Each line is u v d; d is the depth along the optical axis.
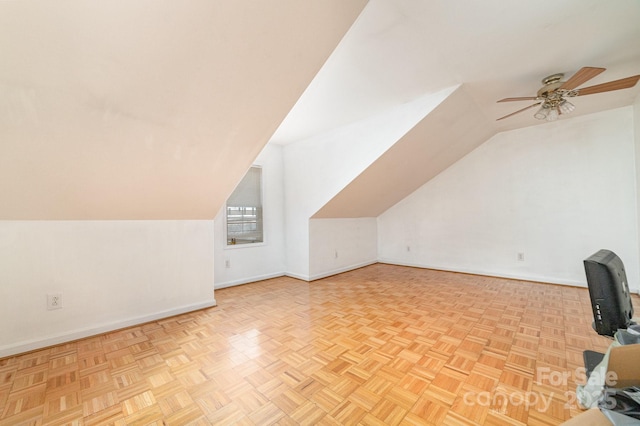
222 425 1.29
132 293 2.52
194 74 1.55
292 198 4.36
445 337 2.18
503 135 4.07
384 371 1.72
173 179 2.30
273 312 2.80
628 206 3.22
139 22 1.22
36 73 1.29
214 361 1.86
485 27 1.80
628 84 2.06
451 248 4.62
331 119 3.38
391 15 1.69
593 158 3.43
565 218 3.62
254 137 2.23
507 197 4.05
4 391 1.55
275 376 1.68
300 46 1.63
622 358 0.93
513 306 2.87
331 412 1.37
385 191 4.43
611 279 1.18
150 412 1.38
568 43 1.98
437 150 3.78
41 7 1.07
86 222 2.30
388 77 2.42
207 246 2.98
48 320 2.13
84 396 1.50
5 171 1.67
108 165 1.92
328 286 3.79
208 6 1.26
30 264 2.07
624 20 1.74
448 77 2.44
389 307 2.90
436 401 1.44
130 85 1.49
